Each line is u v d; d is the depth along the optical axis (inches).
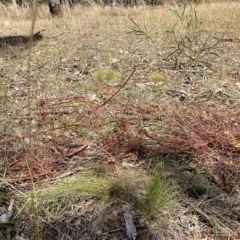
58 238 72.3
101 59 186.2
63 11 414.3
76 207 78.0
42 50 209.9
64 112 120.1
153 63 176.6
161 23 287.1
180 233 73.3
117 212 76.5
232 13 333.4
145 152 96.3
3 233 72.7
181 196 81.7
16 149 97.7
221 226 75.0
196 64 173.5
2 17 413.4
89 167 90.4
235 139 99.7
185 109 121.4
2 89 143.3
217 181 86.4
